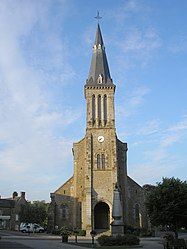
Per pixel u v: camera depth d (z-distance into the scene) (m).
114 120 67.88
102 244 40.47
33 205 89.94
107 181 64.44
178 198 42.53
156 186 44.66
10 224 92.69
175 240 35.16
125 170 68.25
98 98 69.12
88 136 66.88
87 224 61.91
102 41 74.50
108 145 66.50
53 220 67.94
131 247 38.69
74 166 69.25
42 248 35.75
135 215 67.75
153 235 62.81
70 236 60.84
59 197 69.38
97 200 63.41
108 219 64.69
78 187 68.00
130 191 68.75
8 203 95.50
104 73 70.62
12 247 36.59
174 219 42.53
